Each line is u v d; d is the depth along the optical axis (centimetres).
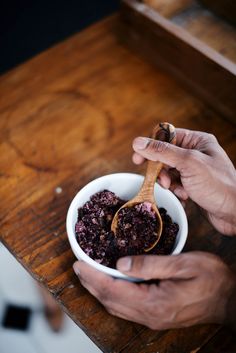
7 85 62
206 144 47
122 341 42
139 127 58
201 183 44
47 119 58
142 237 44
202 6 64
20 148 56
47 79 63
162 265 40
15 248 48
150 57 64
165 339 42
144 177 46
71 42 67
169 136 45
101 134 57
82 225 45
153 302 40
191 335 42
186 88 61
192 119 58
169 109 59
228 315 41
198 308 41
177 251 41
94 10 113
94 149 56
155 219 45
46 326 71
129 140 56
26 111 59
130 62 64
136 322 43
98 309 44
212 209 46
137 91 61
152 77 63
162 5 63
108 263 43
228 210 45
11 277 67
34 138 57
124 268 39
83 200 46
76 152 55
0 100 60
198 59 57
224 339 42
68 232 42
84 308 44
